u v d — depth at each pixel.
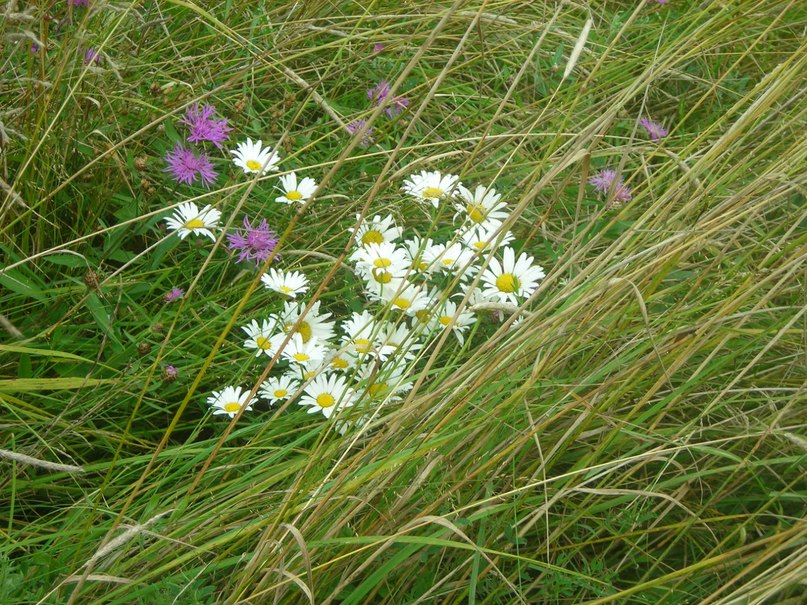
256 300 0.78
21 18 0.68
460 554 0.64
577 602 0.64
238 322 0.77
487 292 0.73
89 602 0.60
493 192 0.80
